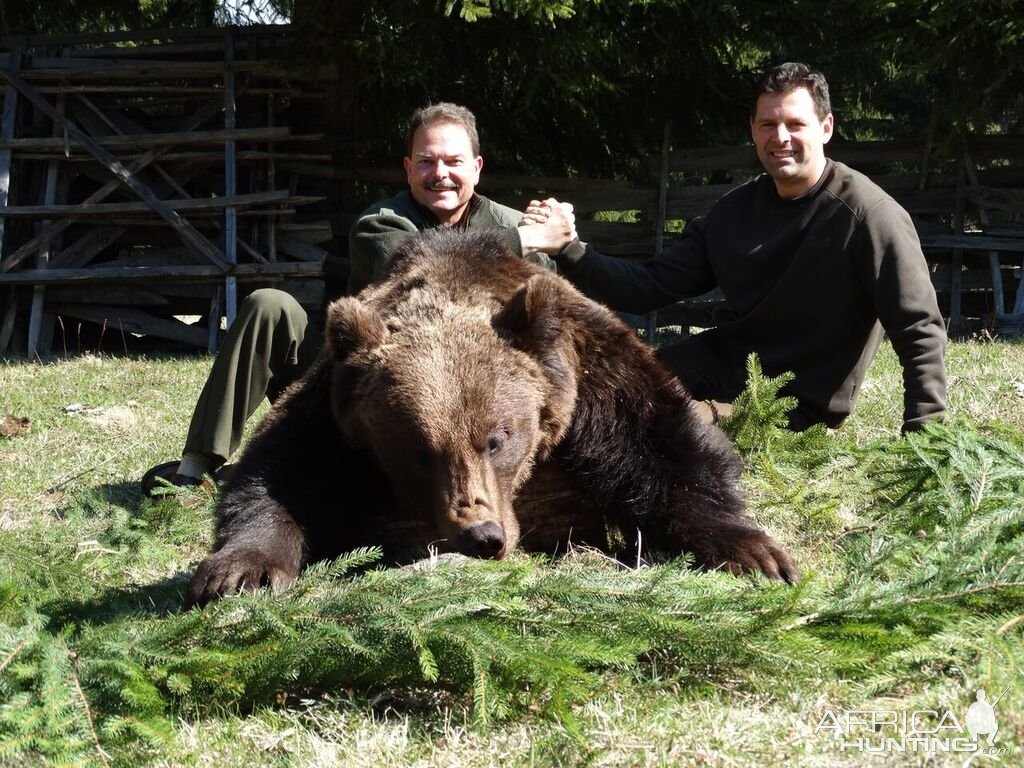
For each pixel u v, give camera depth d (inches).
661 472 199.3
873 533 187.8
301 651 140.2
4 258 609.6
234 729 136.3
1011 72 589.9
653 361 210.1
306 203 609.0
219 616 149.3
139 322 615.2
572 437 205.9
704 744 125.3
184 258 612.7
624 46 604.4
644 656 150.7
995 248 624.4
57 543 215.8
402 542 210.4
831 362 256.2
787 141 244.5
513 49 605.9
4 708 125.6
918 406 229.8
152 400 406.0
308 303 611.2
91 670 136.6
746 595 148.4
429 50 574.6
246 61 606.5
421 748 130.3
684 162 650.2
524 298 196.2
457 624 142.3
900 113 825.5
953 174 645.3
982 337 563.2
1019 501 176.1
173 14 709.9
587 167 718.5
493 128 689.0
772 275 257.1
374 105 667.4
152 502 245.1
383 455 192.2
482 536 174.1
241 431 256.4
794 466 229.1
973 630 139.0
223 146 618.8
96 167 617.6
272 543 180.9
